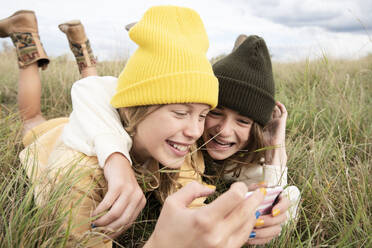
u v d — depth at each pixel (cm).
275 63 592
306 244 145
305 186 172
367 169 183
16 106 309
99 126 143
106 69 411
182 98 134
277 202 145
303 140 247
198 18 161
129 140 143
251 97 175
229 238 82
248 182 213
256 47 179
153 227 156
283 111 214
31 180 138
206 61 146
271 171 185
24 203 116
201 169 190
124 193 110
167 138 140
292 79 431
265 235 134
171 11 153
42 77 383
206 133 187
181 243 80
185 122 140
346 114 257
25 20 236
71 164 133
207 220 76
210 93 140
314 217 157
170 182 166
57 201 113
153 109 139
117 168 118
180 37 148
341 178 182
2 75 442
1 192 128
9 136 187
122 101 148
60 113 310
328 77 364
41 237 102
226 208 76
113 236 114
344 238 132
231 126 181
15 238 102
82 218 119
